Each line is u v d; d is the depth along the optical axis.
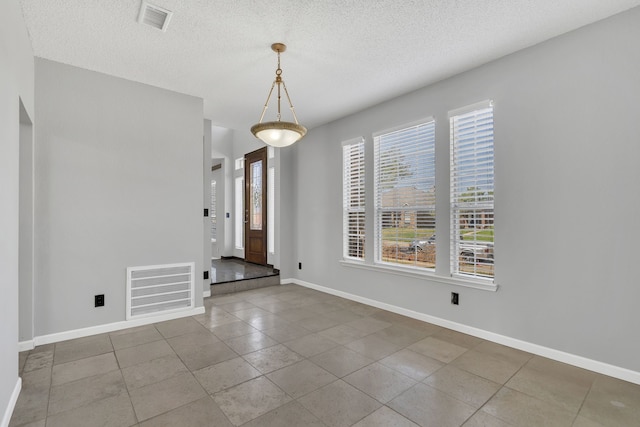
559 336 2.51
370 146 4.07
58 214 2.93
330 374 2.32
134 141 3.32
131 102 3.31
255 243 6.46
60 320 2.93
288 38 2.54
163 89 3.50
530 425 1.76
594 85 2.34
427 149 3.45
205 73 3.15
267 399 2.01
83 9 2.17
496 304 2.87
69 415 1.84
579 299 2.41
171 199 3.55
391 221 3.84
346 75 3.18
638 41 2.17
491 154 2.92
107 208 3.17
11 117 1.90
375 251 4.00
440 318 3.31
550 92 2.55
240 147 7.02
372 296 4.05
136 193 3.33
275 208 5.66
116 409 1.90
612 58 2.27
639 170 2.16
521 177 2.71
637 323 2.17
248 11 2.20
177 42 2.59
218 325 3.34
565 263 2.48
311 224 5.04
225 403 1.96
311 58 2.85
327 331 3.17
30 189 2.75
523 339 2.71
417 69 3.05
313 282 5.00
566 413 1.87
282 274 5.34
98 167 3.13
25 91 2.37
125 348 2.76
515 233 2.75
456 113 3.12
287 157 5.41
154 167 3.44
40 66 2.86
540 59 2.60
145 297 3.38
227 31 2.44
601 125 2.31
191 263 3.67
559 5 2.14
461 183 3.15
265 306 4.03
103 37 2.52
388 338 2.98
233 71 3.10
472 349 2.73
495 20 2.31
